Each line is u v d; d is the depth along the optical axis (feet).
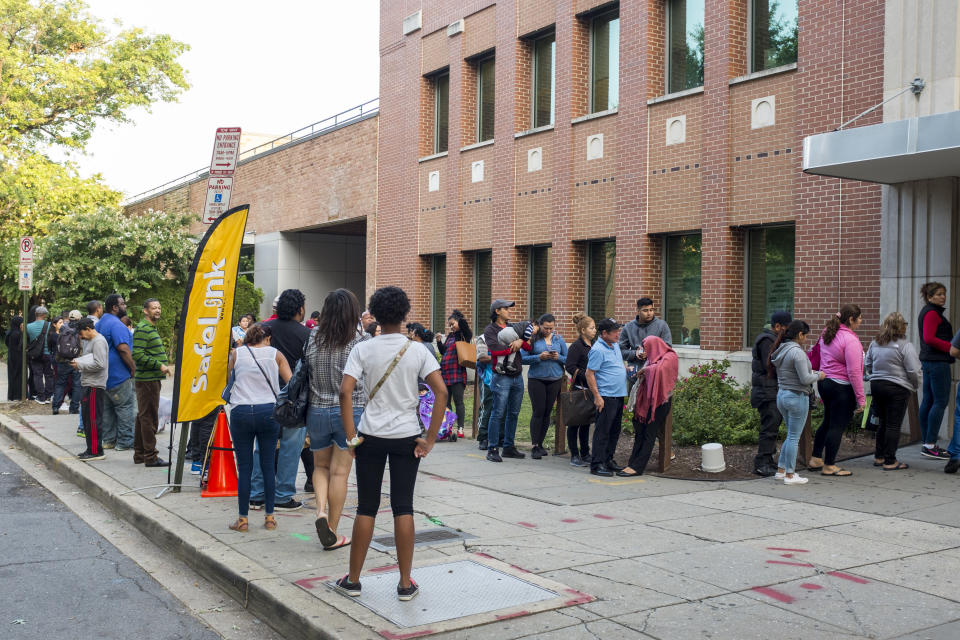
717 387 40.73
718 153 46.29
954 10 34.60
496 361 34.42
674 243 50.70
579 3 56.49
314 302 99.60
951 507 24.57
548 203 59.16
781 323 28.73
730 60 45.91
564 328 57.11
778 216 43.45
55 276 85.56
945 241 35.50
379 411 16.43
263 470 22.43
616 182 53.21
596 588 17.15
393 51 77.00
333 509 20.51
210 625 16.80
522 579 17.53
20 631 16.28
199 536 21.62
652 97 50.98
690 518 23.58
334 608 15.88
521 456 35.29
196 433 31.17
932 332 32.04
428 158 71.92
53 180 97.81
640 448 30.76
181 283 91.20
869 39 39.09
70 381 50.75
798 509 24.63
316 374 20.75
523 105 62.18
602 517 23.77
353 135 83.20
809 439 30.83
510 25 62.34
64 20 98.84
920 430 36.24
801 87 42.16
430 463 33.83
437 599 16.33
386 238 78.02
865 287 39.06
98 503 28.12
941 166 33.32
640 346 34.63
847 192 39.86
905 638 14.48
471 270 68.64
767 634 14.67
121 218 90.02
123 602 18.13
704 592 16.89
